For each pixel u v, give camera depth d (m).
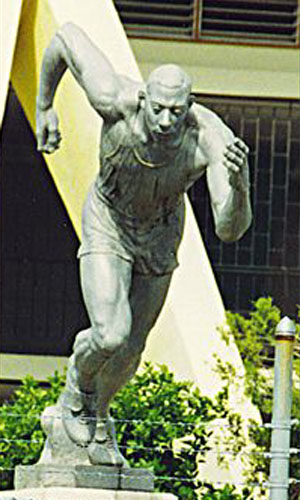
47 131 15.00
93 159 20.14
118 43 20.44
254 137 25.69
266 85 25.75
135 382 18.59
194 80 25.73
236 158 13.19
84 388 14.57
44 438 18.16
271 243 25.47
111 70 14.14
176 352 19.89
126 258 14.18
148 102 13.51
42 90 14.89
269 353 21.50
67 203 20.53
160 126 13.45
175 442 18.39
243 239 25.45
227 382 19.70
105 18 20.52
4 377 25.41
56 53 14.54
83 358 14.25
